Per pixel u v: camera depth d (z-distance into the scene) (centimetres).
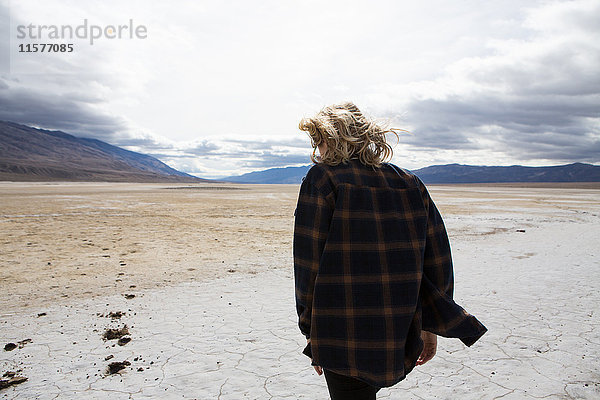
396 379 119
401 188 132
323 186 124
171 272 715
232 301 543
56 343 393
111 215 1795
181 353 371
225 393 297
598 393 294
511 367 339
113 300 542
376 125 134
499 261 816
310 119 136
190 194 4228
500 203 2941
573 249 960
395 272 122
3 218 1600
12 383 309
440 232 137
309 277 123
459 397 289
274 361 355
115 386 307
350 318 120
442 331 129
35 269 723
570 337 407
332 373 129
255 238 1148
